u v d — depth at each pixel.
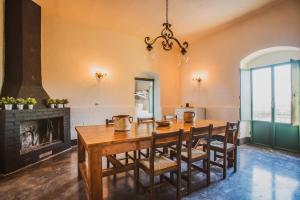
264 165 3.05
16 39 3.26
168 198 2.06
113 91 5.20
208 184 2.33
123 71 5.39
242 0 3.61
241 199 2.02
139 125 2.61
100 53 4.98
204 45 5.64
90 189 1.63
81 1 3.63
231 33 4.83
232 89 4.81
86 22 4.64
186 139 2.20
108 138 1.78
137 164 2.12
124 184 2.39
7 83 3.23
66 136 4.05
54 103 3.74
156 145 1.85
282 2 3.71
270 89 4.39
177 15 4.22
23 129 3.29
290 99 3.93
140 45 5.75
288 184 2.36
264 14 4.06
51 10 4.01
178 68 6.65
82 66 4.71
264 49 4.09
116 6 3.83
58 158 3.48
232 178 2.54
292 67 3.66
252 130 4.75
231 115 4.82
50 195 2.12
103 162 3.29
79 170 2.51
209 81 5.48
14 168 2.82
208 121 3.11
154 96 6.61
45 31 4.19
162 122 2.52
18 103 2.95
